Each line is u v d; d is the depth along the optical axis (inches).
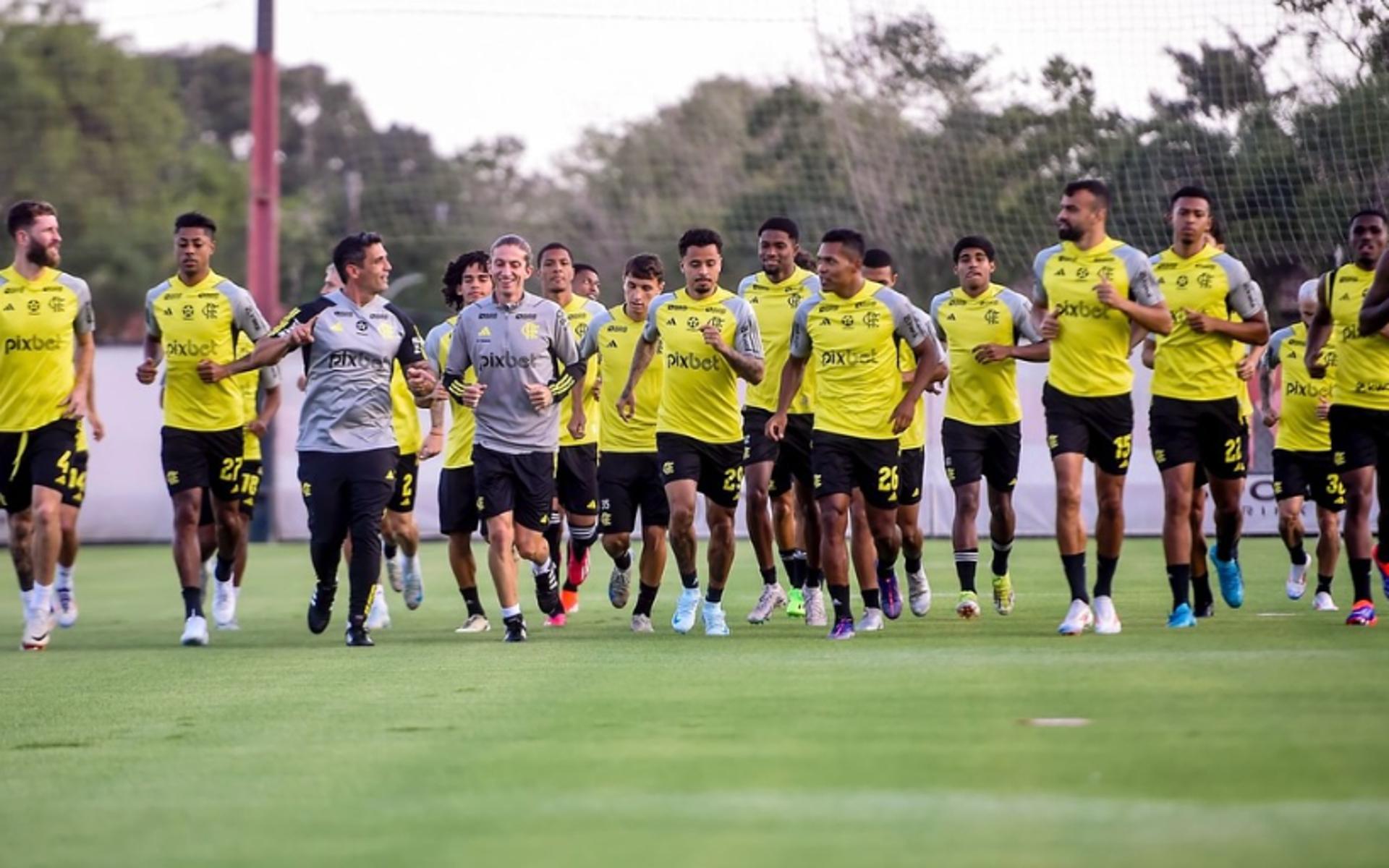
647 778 804.6
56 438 1573.6
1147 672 1125.1
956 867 633.0
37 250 1555.1
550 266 1849.2
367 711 1058.1
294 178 6953.7
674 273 4712.1
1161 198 2748.5
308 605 2048.5
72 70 5442.9
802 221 3636.8
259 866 667.4
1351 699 987.3
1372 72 2539.4
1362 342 1504.7
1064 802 732.0
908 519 1688.0
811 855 655.1
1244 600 1831.9
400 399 1857.8
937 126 3009.4
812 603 1654.8
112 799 808.3
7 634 1756.9
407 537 1876.2
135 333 5698.8
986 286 1692.9
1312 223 2581.2
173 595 2276.1
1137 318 1374.3
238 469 1654.8
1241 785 758.5
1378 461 1515.7
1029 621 1608.0
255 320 1632.6
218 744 952.3
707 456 1545.3
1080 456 1423.5
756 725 942.4
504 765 846.5
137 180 5718.5
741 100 4379.9
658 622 1716.3
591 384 1803.6
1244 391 1697.8
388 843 695.7
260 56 3191.4
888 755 840.9
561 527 1855.3
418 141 5693.9
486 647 1466.5
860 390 1456.7
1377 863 628.4
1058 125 2915.8
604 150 5191.9
